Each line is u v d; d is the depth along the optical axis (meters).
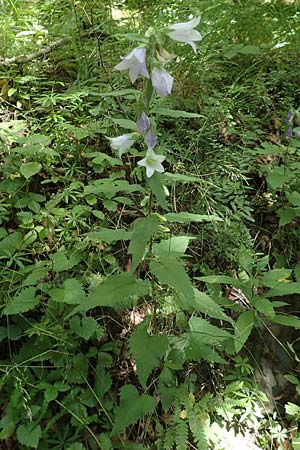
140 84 3.70
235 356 3.06
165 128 3.67
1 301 2.72
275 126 3.95
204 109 3.72
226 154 3.52
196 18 1.98
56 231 3.05
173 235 3.21
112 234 2.27
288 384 3.18
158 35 1.97
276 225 3.55
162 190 2.08
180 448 2.60
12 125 3.42
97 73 3.92
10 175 3.16
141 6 4.50
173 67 3.88
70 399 2.60
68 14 4.13
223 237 3.28
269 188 3.57
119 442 2.62
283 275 2.96
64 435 2.56
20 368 2.62
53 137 3.41
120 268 2.96
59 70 4.11
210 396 2.80
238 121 3.85
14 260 2.87
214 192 3.40
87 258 2.98
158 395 2.81
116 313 2.94
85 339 2.63
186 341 2.65
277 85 4.24
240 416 2.91
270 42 4.52
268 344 3.22
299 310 3.37
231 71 4.28
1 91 3.74
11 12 4.46
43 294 2.85
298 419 2.99
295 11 4.74
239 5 4.43
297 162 3.48
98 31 4.15
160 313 2.81
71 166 3.35
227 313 3.16
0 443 2.50
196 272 3.24
